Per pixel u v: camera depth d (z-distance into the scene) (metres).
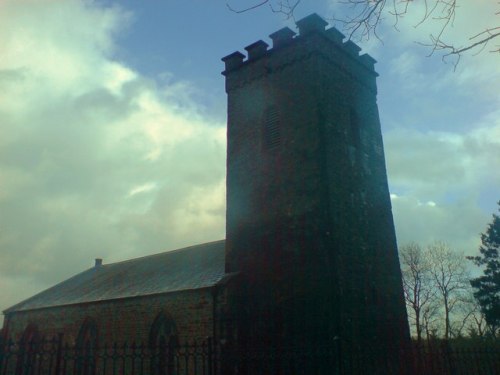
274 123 23.56
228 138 25.64
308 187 20.98
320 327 18.66
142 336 25.16
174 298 24.06
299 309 19.61
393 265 23.03
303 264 20.09
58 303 32.31
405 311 22.53
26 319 34.56
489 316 49.97
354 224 21.28
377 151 25.03
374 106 26.17
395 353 16.48
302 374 18.23
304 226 20.59
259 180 23.22
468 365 15.19
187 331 22.73
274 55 24.61
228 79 26.81
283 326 19.92
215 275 23.81
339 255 19.59
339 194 20.98
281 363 18.92
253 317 21.16
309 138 21.64
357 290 19.94
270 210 22.20
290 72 23.59
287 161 22.25
